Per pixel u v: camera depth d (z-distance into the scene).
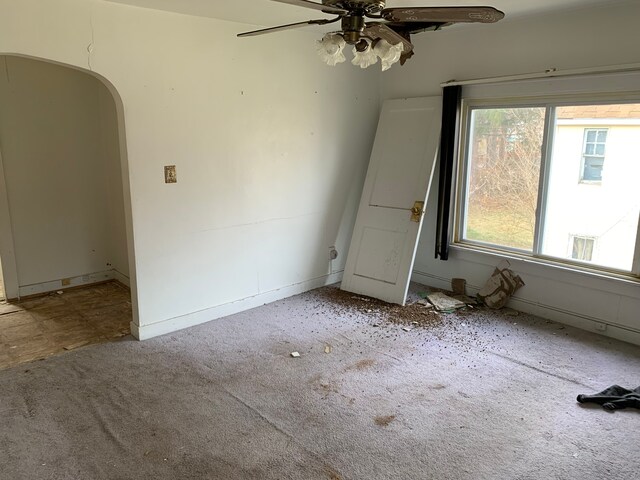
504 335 3.69
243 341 3.60
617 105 3.39
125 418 2.65
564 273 3.80
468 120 4.26
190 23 3.43
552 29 3.59
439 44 4.30
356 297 4.52
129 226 3.46
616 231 3.55
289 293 4.55
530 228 4.03
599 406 2.77
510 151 4.05
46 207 4.48
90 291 4.69
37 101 4.29
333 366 3.23
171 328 3.75
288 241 4.43
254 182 4.05
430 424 2.60
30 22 2.76
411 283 4.90
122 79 3.18
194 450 2.39
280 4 3.09
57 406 2.76
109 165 4.70
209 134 3.68
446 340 3.62
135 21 3.16
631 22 3.21
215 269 3.93
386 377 3.09
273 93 4.02
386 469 2.26
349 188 4.85
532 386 2.98
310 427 2.57
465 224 4.49
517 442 2.46
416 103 4.50
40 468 2.26
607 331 3.64
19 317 4.04
